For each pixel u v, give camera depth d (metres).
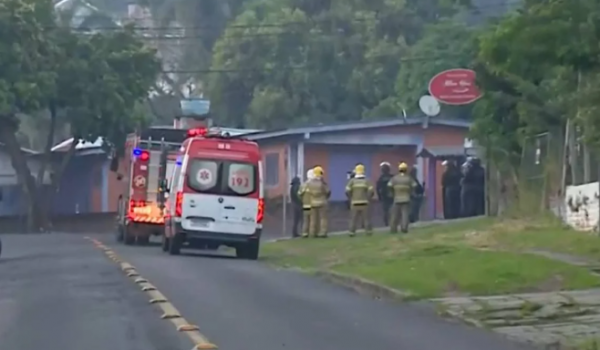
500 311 59.84
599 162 96.81
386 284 71.69
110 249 120.12
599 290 67.19
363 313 60.34
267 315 58.31
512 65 73.44
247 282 76.38
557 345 48.59
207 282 75.44
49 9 197.75
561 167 109.69
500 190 132.38
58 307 61.56
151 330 52.25
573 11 68.06
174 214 105.44
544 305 61.41
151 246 133.12
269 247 116.62
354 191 121.25
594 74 76.50
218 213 104.75
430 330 53.97
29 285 74.69
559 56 68.94
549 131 112.94
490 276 72.25
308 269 88.44
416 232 116.56
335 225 176.00
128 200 135.00
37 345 48.16
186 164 105.19
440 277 73.31
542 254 82.88
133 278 77.62
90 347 47.41
